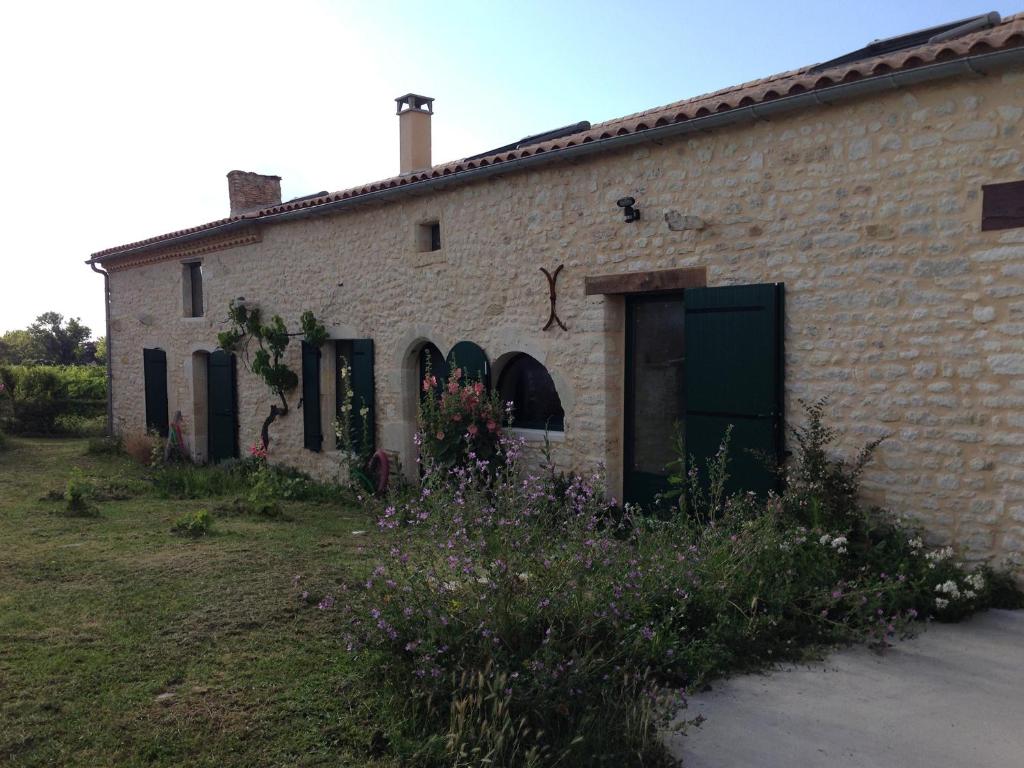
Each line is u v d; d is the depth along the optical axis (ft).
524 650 10.76
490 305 25.36
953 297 15.98
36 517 24.21
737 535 15.02
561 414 24.88
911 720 10.82
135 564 18.35
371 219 29.86
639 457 22.43
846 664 12.69
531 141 29.78
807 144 17.95
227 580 16.98
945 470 16.15
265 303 35.58
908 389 16.62
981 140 15.53
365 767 9.57
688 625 12.94
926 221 16.29
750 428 18.65
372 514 19.08
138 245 42.37
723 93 24.18
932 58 15.46
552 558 12.25
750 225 18.97
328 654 12.84
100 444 44.21
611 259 21.91
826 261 17.74
